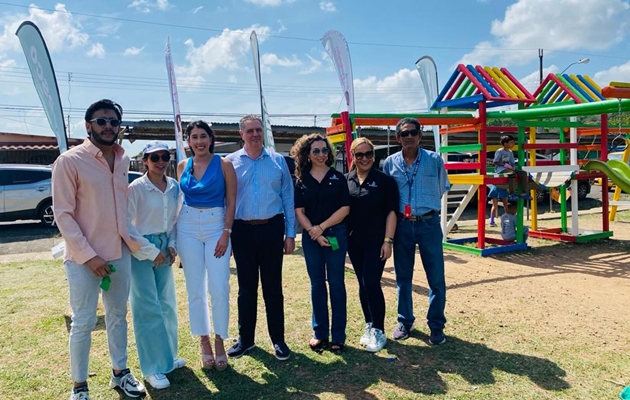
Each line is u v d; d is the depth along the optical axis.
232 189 3.36
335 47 8.20
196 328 3.31
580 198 16.28
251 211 3.39
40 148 17.89
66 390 3.16
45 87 5.71
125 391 3.06
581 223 10.49
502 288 5.35
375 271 3.61
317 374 3.30
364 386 3.12
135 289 3.13
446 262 6.73
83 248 2.72
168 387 3.15
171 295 3.42
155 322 3.17
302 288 5.42
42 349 3.83
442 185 3.81
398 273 3.87
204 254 3.32
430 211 3.70
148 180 3.21
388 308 4.66
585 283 5.55
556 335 3.93
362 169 3.60
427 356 3.55
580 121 8.76
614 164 7.61
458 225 10.73
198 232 3.29
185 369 3.42
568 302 4.82
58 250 4.54
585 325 4.16
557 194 10.41
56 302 5.07
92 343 3.95
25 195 10.89
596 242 8.16
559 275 5.95
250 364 3.47
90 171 2.77
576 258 6.97
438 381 3.16
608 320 4.29
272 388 3.12
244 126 3.42
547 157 15.95
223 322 3.31
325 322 3.68
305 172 3.59
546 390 3.02
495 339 3.85
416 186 3.71
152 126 14.66
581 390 3.01
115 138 2.85
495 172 7.54
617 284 5.51
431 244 3.70
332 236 3.51
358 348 3.71
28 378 3.32
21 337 4.08
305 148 3.54
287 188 3.54
